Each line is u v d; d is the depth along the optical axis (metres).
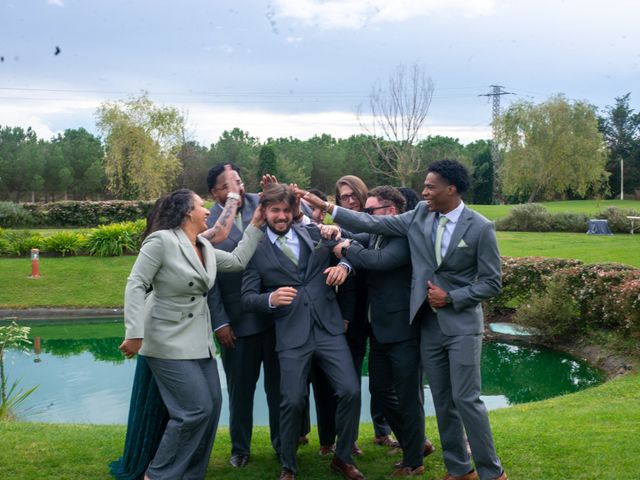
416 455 4.01
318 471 4.08
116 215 27.77
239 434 4.23
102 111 42.69
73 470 4.02
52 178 66.69
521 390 8.26
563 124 46.25
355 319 4.42
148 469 3.52
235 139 72.00
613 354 9.27
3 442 4.59
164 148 44.16
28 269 16.81
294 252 4.02
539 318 10.56
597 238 23.95
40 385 8.41
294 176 59.81
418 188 56.06
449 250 3.73
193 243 3.69
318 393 4.34
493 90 59.69
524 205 29.34
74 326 13.04
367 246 4.53
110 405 7.47
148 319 3.52
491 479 3.61
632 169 59.28
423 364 3.87
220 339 4.18
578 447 4.35
